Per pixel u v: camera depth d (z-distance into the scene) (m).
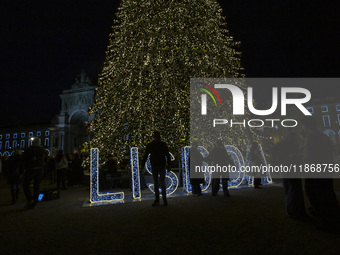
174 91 11.12
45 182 16.55
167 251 3.26
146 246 3.47
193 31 11.64
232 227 4.19
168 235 3.90
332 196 3.97
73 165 13.37
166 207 6.13
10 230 4.62
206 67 11.51
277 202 6.17
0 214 6.23
